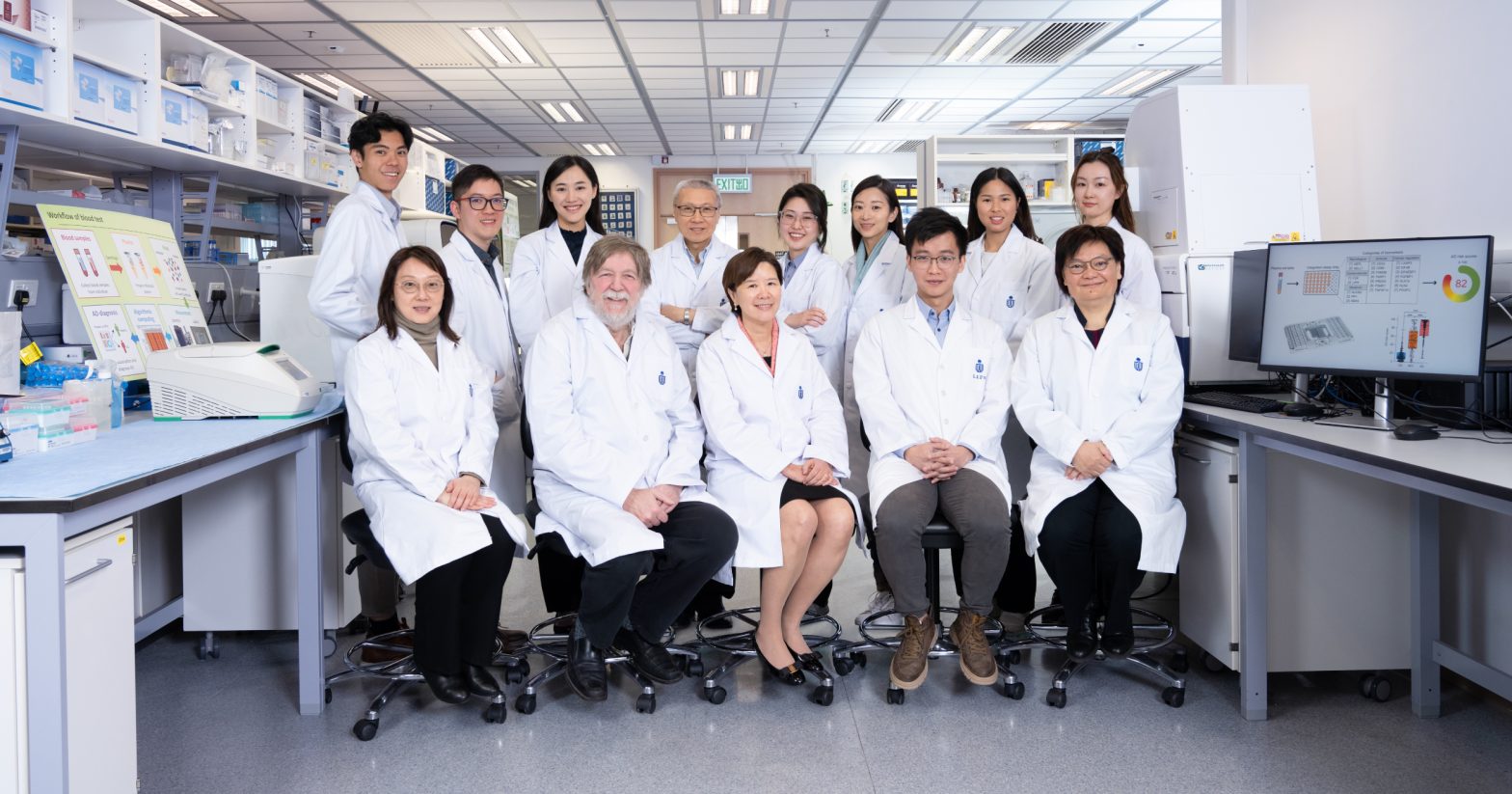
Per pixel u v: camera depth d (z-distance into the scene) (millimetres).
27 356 2098
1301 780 1833
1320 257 2178
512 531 2176
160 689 2354
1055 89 8258
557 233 2844
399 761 1943
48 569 1269
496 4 5715
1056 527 2262
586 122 9469
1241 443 2098
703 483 2395
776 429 2400
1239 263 2611
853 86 8055
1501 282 2262
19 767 1299
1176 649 2373
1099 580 2359
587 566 2197
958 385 2496
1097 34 6543
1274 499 2178
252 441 1817
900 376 2523
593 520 2139
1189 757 1935
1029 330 2521
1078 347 2404
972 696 2277
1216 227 2770
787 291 2928
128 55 3291
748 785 1833
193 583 2562
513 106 8641
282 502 2553
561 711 2203
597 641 2127
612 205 11680
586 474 2219
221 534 2557
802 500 2287
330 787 1830
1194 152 2775
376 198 2559
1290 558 2191
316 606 2168
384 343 2184
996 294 2867
